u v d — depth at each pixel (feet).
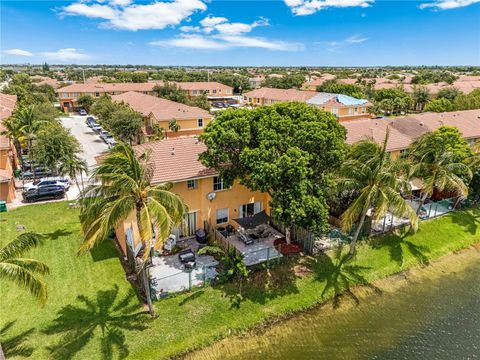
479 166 115.03
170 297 72.95
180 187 90.89
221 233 95.71
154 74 629.92
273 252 89.35
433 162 98.94
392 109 323.78
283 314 73.46
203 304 72.23
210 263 84.28
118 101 250.16
